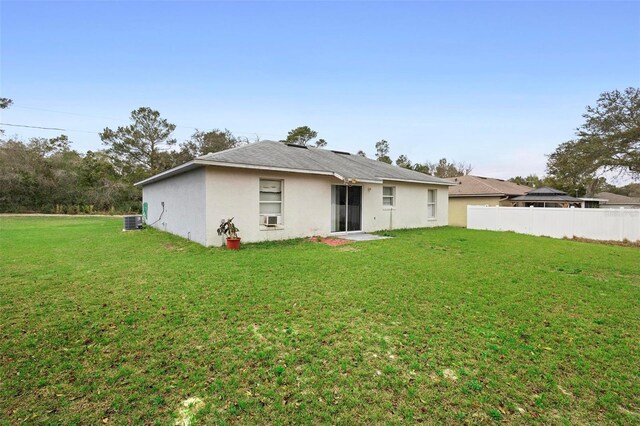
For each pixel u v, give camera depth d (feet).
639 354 11.12
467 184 77.15
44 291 16.75
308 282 18.90
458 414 8.00
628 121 66.74
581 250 32.58
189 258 25.52
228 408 8.03
